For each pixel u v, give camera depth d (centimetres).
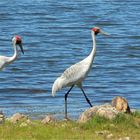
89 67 1869
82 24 4812
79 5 5794
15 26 4656
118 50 3809
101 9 5584
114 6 5794
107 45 3975
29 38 4194
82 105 2336
